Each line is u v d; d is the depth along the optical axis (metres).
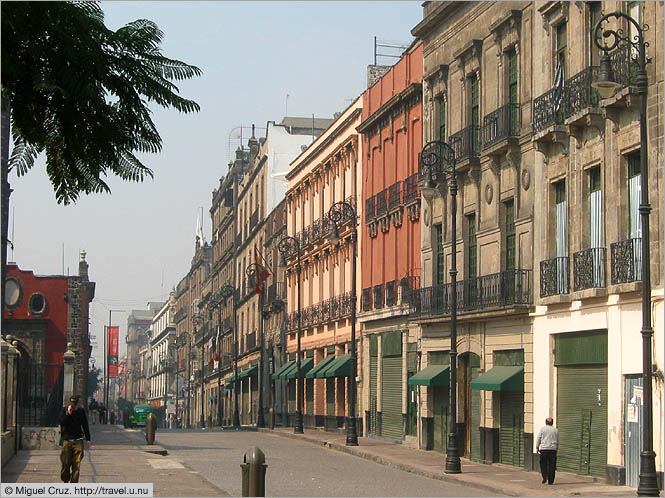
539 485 25.47
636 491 23.25
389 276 45.38
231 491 23.34
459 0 36.69
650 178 24.02
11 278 58.59
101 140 11.10
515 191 31.95
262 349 65.94
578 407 27.69
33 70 10.54
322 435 50.16
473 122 36.38
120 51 11.02
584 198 27.59
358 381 49.44
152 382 183.88
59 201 11.48
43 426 36.16
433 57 39.88
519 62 32.38
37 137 10.99
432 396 38.72
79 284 59.53
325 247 57.06
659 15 23.98
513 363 31.75
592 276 26.45
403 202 42.97
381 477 28.61
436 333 38.28
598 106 26.45
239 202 94.69
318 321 57.88
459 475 28.30
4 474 24.30
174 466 28.77
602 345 26.34
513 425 31.66
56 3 10.59
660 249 23.66
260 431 60.31
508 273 31.58
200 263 128.75
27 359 58.09
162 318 176.75
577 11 28.06
